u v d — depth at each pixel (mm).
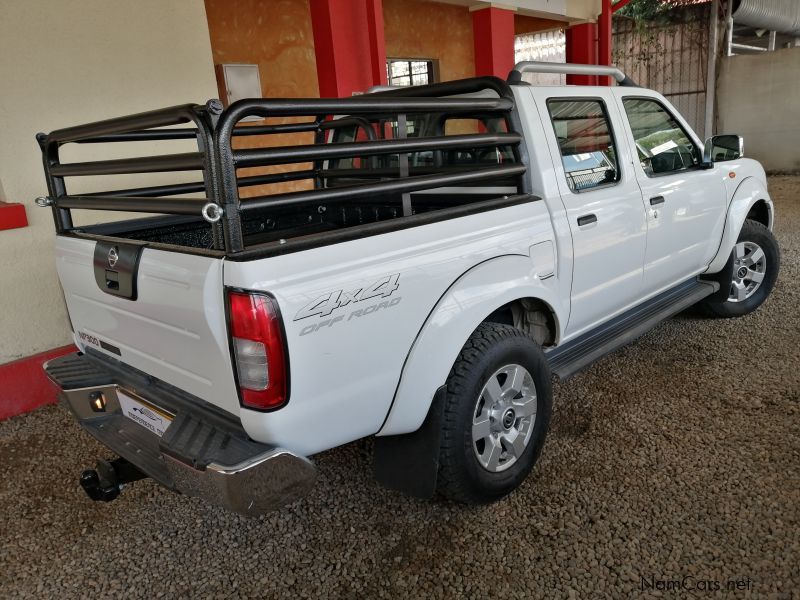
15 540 2664
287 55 7293
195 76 4641
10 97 3807
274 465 1864
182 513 2791
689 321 4629
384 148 2125
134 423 2482
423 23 8828
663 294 4023
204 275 1843
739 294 4516
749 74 13203
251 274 1758
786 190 10820
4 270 3873
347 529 2580
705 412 3270
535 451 2732
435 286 2238
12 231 3877
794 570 2158
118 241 2266
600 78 10117
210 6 6539
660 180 3564
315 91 7637
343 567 2359
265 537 2574
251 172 6688
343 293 1938
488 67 8430
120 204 2238
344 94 5973
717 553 2264
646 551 2307
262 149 1844
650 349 4156
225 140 1751
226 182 1768
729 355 3959
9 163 3852
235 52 6816
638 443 3023
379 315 2057
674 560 2252
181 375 2117
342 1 5836
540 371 2684
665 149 3760
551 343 2941
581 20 9969
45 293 4066
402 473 2410
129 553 2537
